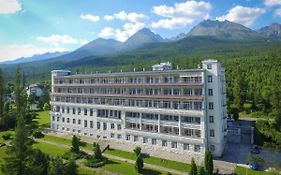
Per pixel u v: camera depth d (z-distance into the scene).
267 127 90.94
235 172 67.69
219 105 79.38
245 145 89.00
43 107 186.50
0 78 146.38
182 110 82.44
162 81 88.56
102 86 104.88
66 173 63.47
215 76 78.56
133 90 96.19
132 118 95.62
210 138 79.88
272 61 199.12
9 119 130.38
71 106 116.06
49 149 93.12
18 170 62.03
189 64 195.50
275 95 99.56
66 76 120.00
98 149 79.75
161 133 87.12
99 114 106.44
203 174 60.62
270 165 70.00
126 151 88.62
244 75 171.25
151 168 72.75
